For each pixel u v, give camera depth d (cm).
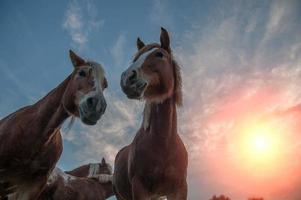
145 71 391
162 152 399
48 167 439
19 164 420
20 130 423
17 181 429
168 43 433
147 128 417
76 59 444
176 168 402
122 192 516
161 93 402
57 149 454
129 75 385
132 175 418
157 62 402
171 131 407
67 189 782
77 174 1021
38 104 448
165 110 405
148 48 426
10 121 437
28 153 421
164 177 397
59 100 439
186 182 414
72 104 424
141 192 398
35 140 424
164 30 434
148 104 423
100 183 916
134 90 381
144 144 409
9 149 416
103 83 431
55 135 445
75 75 431
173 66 430
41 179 438
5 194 441
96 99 395
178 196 405
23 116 438
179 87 427
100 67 428
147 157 400
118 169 511
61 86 445
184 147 428
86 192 838
